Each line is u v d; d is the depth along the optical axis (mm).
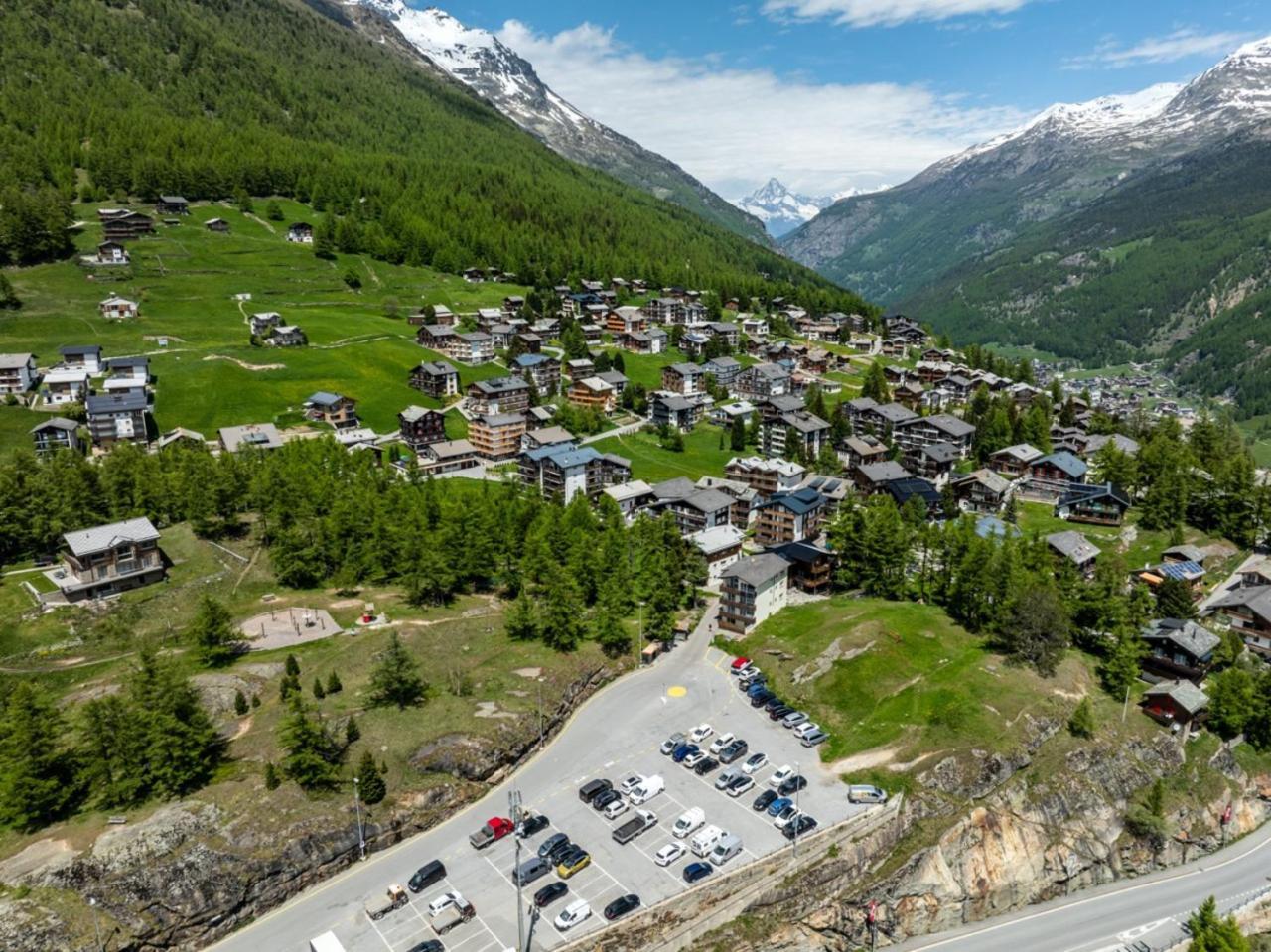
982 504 184000
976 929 91750
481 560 133500
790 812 90000
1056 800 101375
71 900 71438
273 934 74000
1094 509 176125
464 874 81000
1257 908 95500
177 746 82250
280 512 139375
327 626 119750
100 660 109438
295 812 82000
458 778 92000
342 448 179375
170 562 133625
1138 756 109938
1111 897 97812
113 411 186125
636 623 131000
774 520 166500
